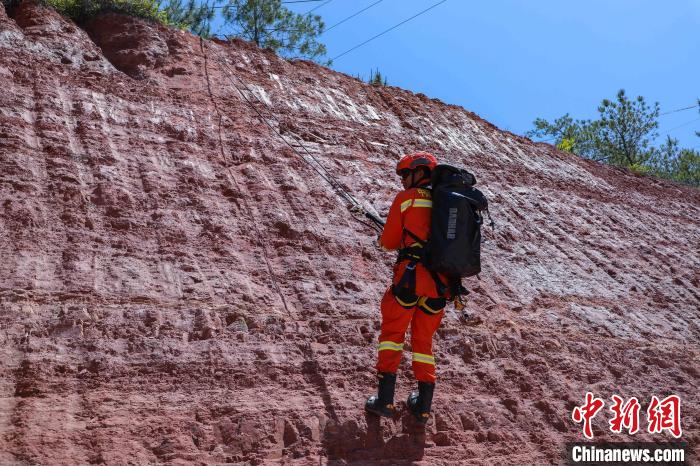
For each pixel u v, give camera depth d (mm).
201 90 8352
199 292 5129
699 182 27375
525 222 8539
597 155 27828
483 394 4922
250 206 6441
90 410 3867
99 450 3609
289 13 19281
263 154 7434
